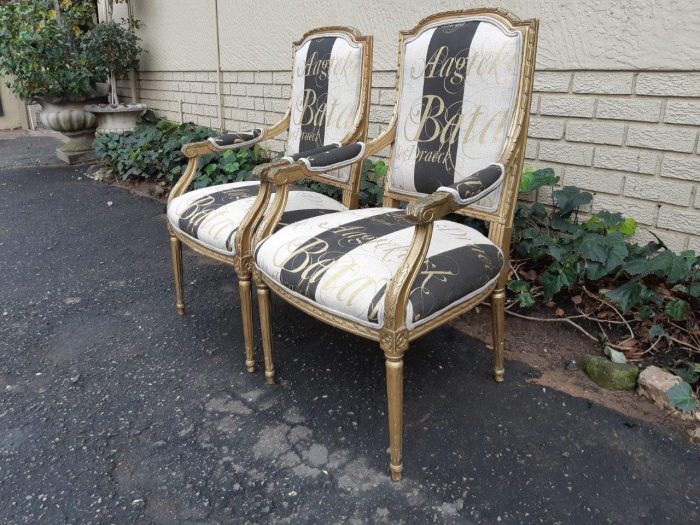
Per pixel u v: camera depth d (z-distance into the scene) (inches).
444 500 49.6
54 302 90.7
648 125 76.6
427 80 65.4
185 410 62.8
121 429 59.7
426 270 50.8
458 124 62.8
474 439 57.2
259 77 151.6
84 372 70.6
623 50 76.4
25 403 64.2
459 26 62.6
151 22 193.6
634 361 68.4
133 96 215.0
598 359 67.4
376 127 116.7
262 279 61.4
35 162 204.2
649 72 74.8
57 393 66.2
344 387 66.6
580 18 79.7
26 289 95.9
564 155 86.5
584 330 75.5
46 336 79.7
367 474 52.9
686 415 59.1
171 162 153.9
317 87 78.5
